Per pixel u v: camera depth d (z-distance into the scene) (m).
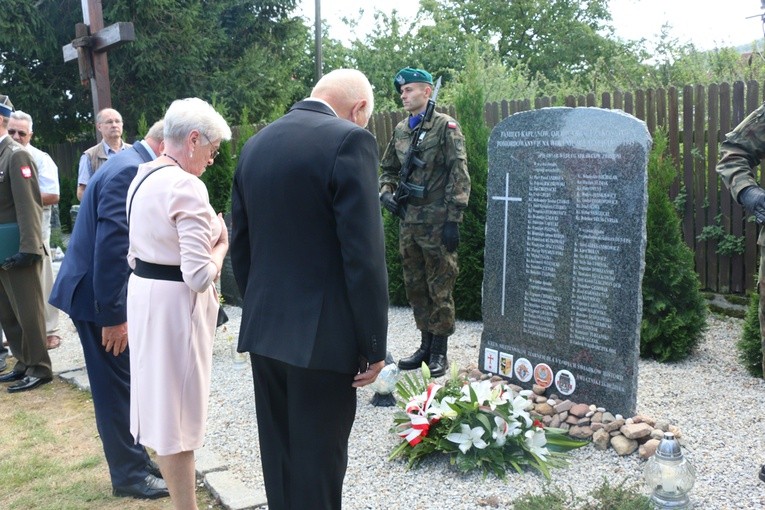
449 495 3.44
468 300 6.91
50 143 19.48
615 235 3.99
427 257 5.08
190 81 17.66
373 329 2.46
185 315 2.95
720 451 3.73
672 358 5.39
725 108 6.62
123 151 3.56
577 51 28.77
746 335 5.04
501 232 4.64
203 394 3.05
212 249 3.05
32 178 5.35
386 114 8.94
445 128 5.01
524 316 4.53
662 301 5.33
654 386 4.83
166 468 3.04
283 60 20.59
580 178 4.15
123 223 3.33
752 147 3.54
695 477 3.25
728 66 10.07
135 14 16.30
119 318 3.36
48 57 17.25
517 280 4.56
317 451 2.55
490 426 3.64
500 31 29.61
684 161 6.99
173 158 3.01
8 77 17.17
